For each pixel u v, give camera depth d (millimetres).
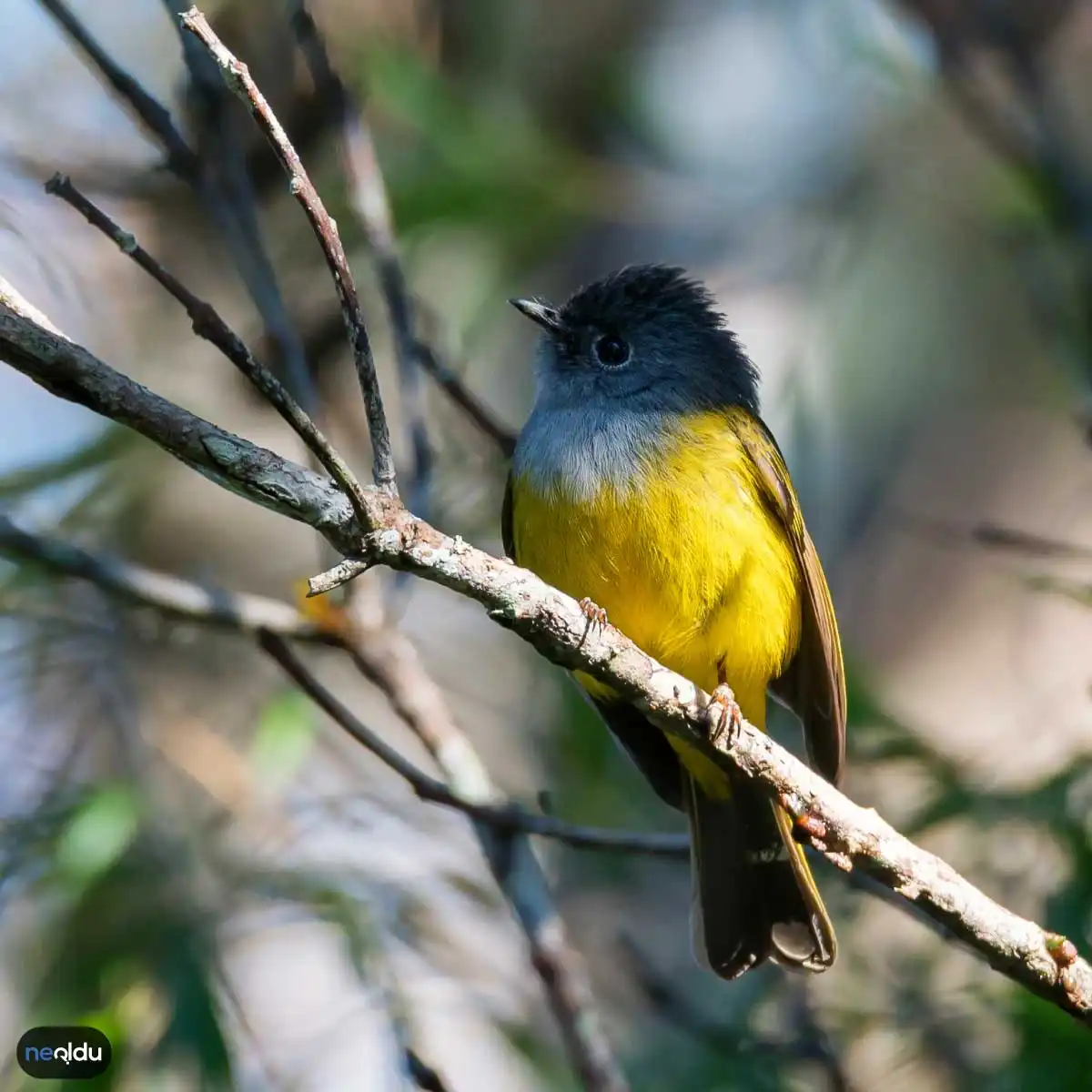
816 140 15172
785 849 8750
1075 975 7477
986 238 14680
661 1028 11336
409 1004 9922
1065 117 14094
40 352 5988
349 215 12336
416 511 9273
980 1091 9492
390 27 13656
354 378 12844
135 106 9133
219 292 13508
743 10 15203
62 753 12406
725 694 7664
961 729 12898
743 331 14461
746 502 9320
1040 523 13930
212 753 11922
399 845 11070
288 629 8836
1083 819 9812
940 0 13375
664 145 14766
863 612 13922
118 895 10453
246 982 11344
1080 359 12562
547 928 8859
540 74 14734
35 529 11336
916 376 14672
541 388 10258
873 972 10352
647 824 12281
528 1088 11484
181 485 13414
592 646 7184
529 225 13195
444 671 14094
